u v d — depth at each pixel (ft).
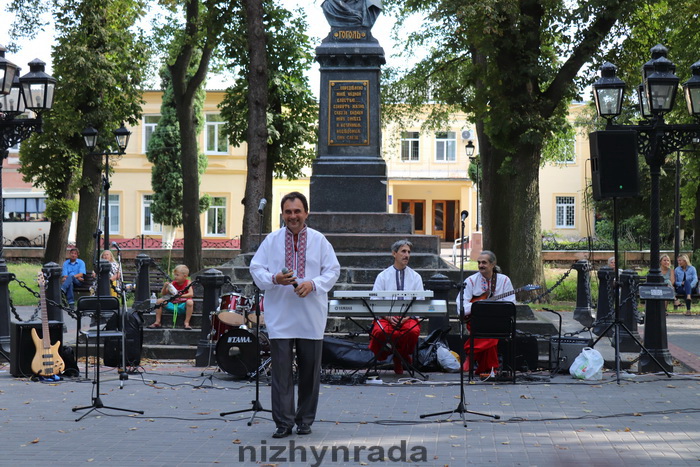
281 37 96.63
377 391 32.83
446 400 30.71
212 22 86.74
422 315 34.73
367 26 54.90
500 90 74.43
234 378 36.29
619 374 35.29
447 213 178.91
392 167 176.14
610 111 38.27
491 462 21.34
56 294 52.90
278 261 24.53
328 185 54.49
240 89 102.78
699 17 79.51
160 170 150.51
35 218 157.69
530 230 77.71
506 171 77.56
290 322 24.31
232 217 163.12
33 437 24.38
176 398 31.35
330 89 54.75
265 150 78.54
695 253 104.63
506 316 34.63
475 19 67.77
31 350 36.94
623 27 77.51
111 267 58.39
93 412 28.32
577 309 60.29
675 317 72.28
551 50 83.92
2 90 42.09
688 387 33.76
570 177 177.27
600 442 23.61
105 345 38.32
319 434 24.66
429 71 103.91
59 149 96.53
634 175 35.86
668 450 22.65
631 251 121.80
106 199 46.65
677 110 83.87
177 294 43.80
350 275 48.96
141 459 21.70
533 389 33.22
